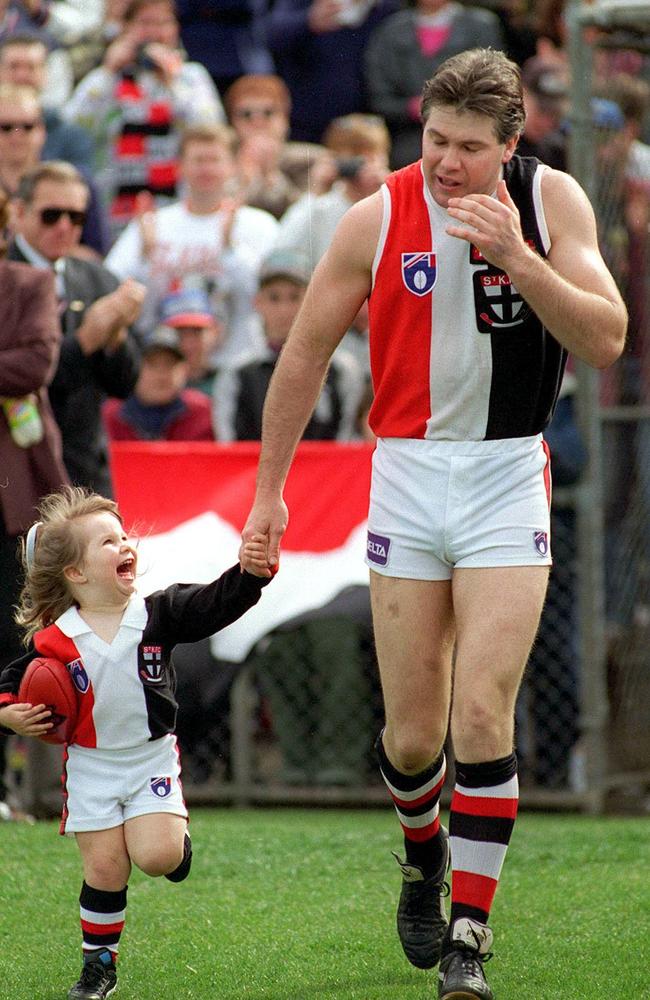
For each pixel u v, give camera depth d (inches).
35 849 721.0
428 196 472.4
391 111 1294.3
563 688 964.0
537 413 484.1
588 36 949.8
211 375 1117.7
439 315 473.7
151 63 1254.9
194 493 923.4
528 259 439.5
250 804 972.6
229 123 1408.7
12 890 645.9
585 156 951.6
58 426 859.4
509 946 561.3
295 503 932.0
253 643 916.0
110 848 491.8
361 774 971.9
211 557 912.9
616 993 496.1
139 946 567.8
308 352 496.1
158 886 664.4
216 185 1137.4
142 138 1251.2
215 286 1125.7
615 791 973.2
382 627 495.2
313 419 986.7
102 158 1261.1
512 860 713.0
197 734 956.0
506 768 470.9
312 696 975.6
